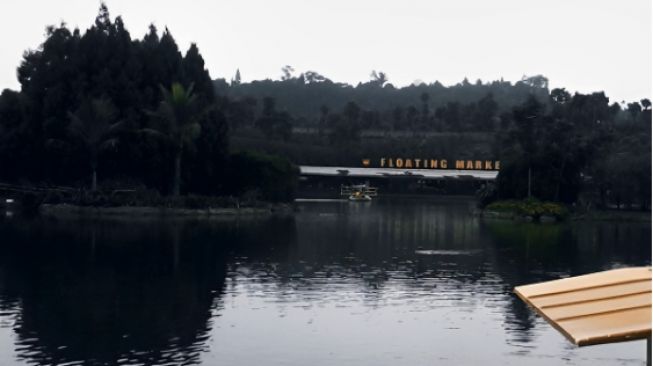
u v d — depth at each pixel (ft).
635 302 24.32
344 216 199.93
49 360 50.31
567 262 105.19
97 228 141.59
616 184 227.40
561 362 52.01
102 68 200.54
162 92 197.26
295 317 64.69
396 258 106.83
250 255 106.63
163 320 62.85
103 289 76.64
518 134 221.66
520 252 117.60
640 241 139.74
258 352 53.16
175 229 144.25
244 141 350.84
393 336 58.44
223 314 65.46
